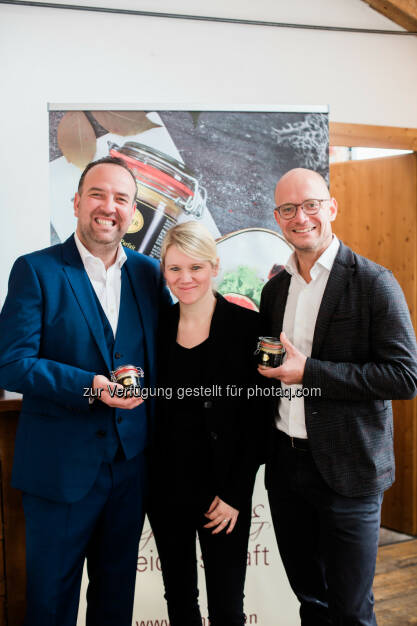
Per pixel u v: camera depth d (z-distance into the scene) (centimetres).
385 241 331
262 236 219
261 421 169
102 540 167
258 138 218
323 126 220
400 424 328
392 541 315
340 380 150
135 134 213
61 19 252
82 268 164
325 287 162
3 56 248
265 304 184
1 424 193
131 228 213
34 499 160
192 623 167
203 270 159
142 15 260
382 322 153
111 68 259
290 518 175
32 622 159
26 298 156
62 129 211
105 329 164
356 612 159
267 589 213
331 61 285
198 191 216
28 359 152
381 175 330
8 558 196
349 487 156
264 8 274
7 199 252
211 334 162
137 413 166
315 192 160
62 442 157
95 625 168
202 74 270
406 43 295
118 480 163
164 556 167
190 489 161
